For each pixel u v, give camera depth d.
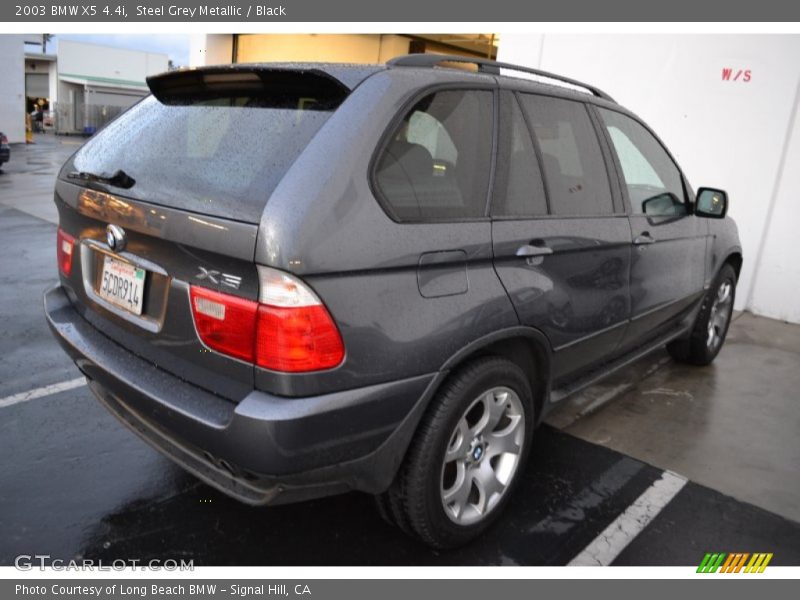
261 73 2.21
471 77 2.44
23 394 3.59
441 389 2.23
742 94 5.84
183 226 1.96
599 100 3.18
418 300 2.08
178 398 2.04
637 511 2.80
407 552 2.46
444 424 2.20
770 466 3.26
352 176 1.93
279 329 1.81
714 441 3.50
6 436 3.12
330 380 1.90
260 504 1.98
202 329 1.98
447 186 2.25
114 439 3.15
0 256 6.79
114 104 41.69
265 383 1.87
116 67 41.81
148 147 2.37
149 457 3.01
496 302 2.32
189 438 2.03
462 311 2.20
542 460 3.19
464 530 2.43
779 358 4.89
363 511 2.70
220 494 2.76
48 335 4.53
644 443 3.43
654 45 6.26
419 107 2.19
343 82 2.10
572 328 2.77
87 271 2.53
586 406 3.87
